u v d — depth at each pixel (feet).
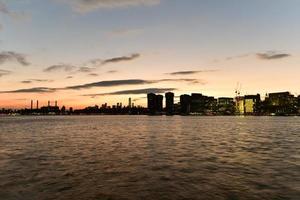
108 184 71.00
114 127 406.62
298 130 332.60
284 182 72.23
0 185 69.56
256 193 62.90
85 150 138.51
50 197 60.39
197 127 413.59
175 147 152.35
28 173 83.41
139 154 123.95
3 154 123.65
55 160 107.24
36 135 246.06
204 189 66.39
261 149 142.41
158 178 77.46
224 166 95.25
